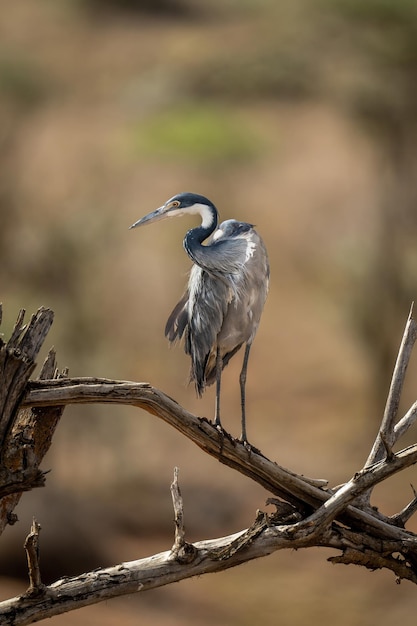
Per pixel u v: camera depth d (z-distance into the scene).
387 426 4.88
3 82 20.14
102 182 22.50
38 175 23.86
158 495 15.58
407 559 4.81
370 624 11.67
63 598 4.11
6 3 35.91
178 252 23.45
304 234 28.14
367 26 18.19
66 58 32.81
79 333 15.77
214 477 16.80
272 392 21.06
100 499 14.82
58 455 15.94
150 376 20.61
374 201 27.59
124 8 36.69
